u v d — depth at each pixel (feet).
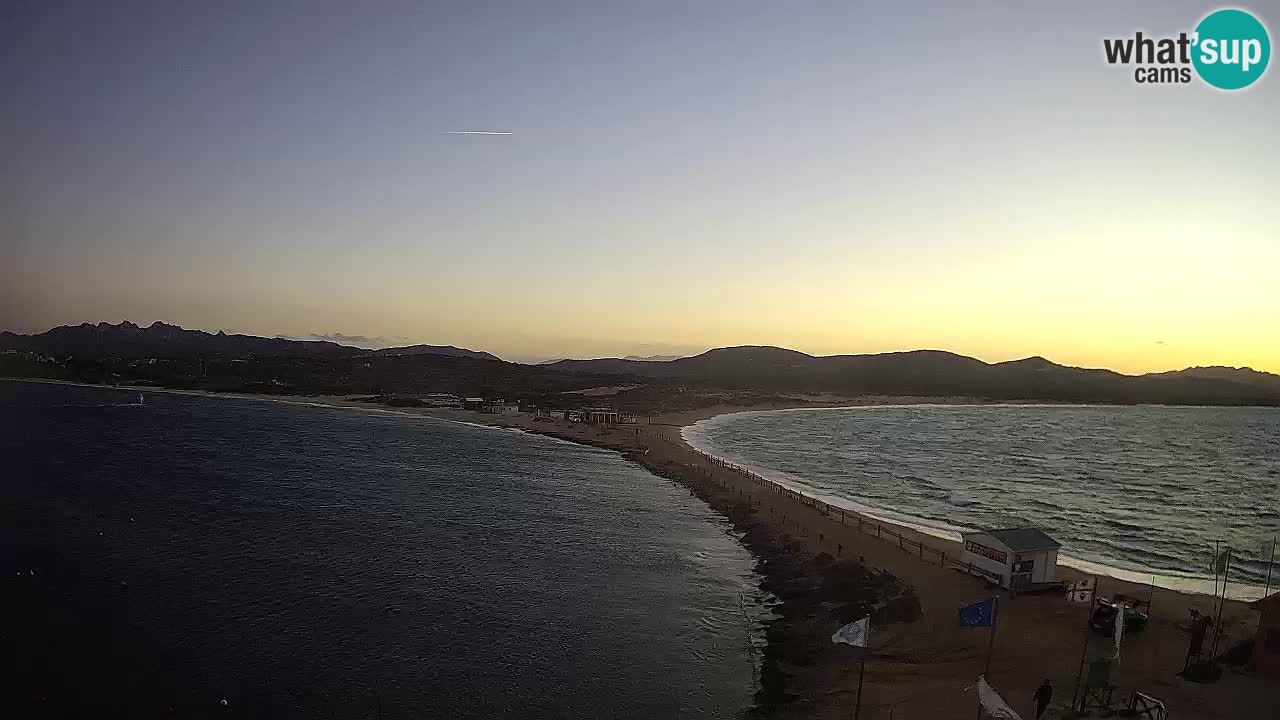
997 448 524.52
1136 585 162.09
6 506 208.03
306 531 198.59
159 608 139.54
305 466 305.73
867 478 346.13
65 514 202.39
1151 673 107.24
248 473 282.15
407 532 203.31
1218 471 434.30
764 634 136.05
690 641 132.98
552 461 357.82
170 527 195.31
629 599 154.71
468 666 120.88
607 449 413.80
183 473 274.57
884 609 132.26
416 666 120.47
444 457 354.54
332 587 155.74
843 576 153.17
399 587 157.69
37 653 118.01
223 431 421.18
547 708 107.55
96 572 156.87
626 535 209.67
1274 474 429.38
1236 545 230.27
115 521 197.98
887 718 95.76
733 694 112.16
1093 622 123.34
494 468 326.24
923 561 167.94
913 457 444.55
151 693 107.65
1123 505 299.99
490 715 105.19
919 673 109.09
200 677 113.39
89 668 114.11
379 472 300.40
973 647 116.88
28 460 288.71
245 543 184.24
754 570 177.37
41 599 140.26
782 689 108.17
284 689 110.93
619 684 115.34
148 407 563.48
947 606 134.82
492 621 140.67
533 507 243.40
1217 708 95.91
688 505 255.70
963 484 341.82
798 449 464.65
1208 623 109.50
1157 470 431.02
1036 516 266.77
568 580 166.50
